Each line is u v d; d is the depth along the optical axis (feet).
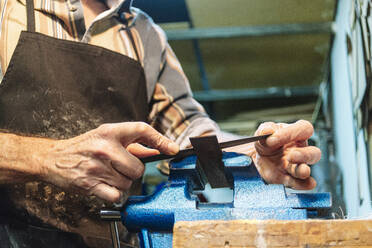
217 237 2.17
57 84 3.75
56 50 3.80
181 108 4.48
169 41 10.97
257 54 11.55
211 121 4.47
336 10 9.37
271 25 10.23
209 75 12.76
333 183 9.18
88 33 4.07
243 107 14.82
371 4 4.31
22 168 3.01
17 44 3.62
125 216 2.60
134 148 3.16
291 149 3.26
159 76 4.55
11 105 3.51
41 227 3.53
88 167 2.82
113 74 4.05
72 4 3.99
